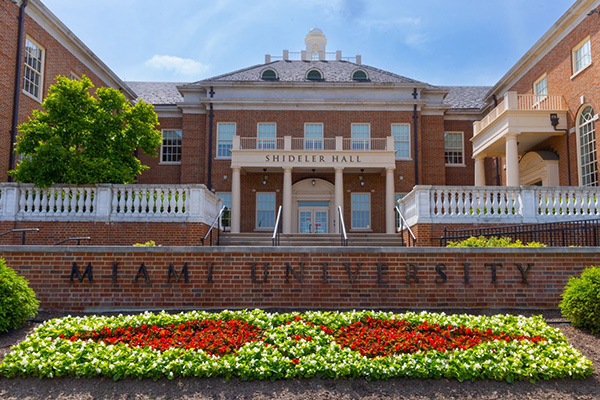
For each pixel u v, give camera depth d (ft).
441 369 18.24
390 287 27.94
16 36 59.98
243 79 92.73
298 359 18.80
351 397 17.33
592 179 62.95
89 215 47.62
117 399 17.12
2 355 20.57
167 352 18.84
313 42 124.57
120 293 27.71
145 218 47.78
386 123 88.33
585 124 64.75
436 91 92.17
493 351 19.48
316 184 85.61
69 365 18.29
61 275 27.81
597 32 61.41
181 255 28.07
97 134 49.96
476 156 82.64
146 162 93.04
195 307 27.63
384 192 85.05
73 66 73.87
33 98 63.46
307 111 88.63
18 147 47.80
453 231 45.19
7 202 47.32
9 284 23.21
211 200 54.24
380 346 19.76
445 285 27.91
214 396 17.26
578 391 17.80
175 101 99.76
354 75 93.86
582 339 22.81
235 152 77.66
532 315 24.71
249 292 27.84
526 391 17.79
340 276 28.04
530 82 79.71
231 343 20.07
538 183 79.00
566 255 28.17
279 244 55.83
